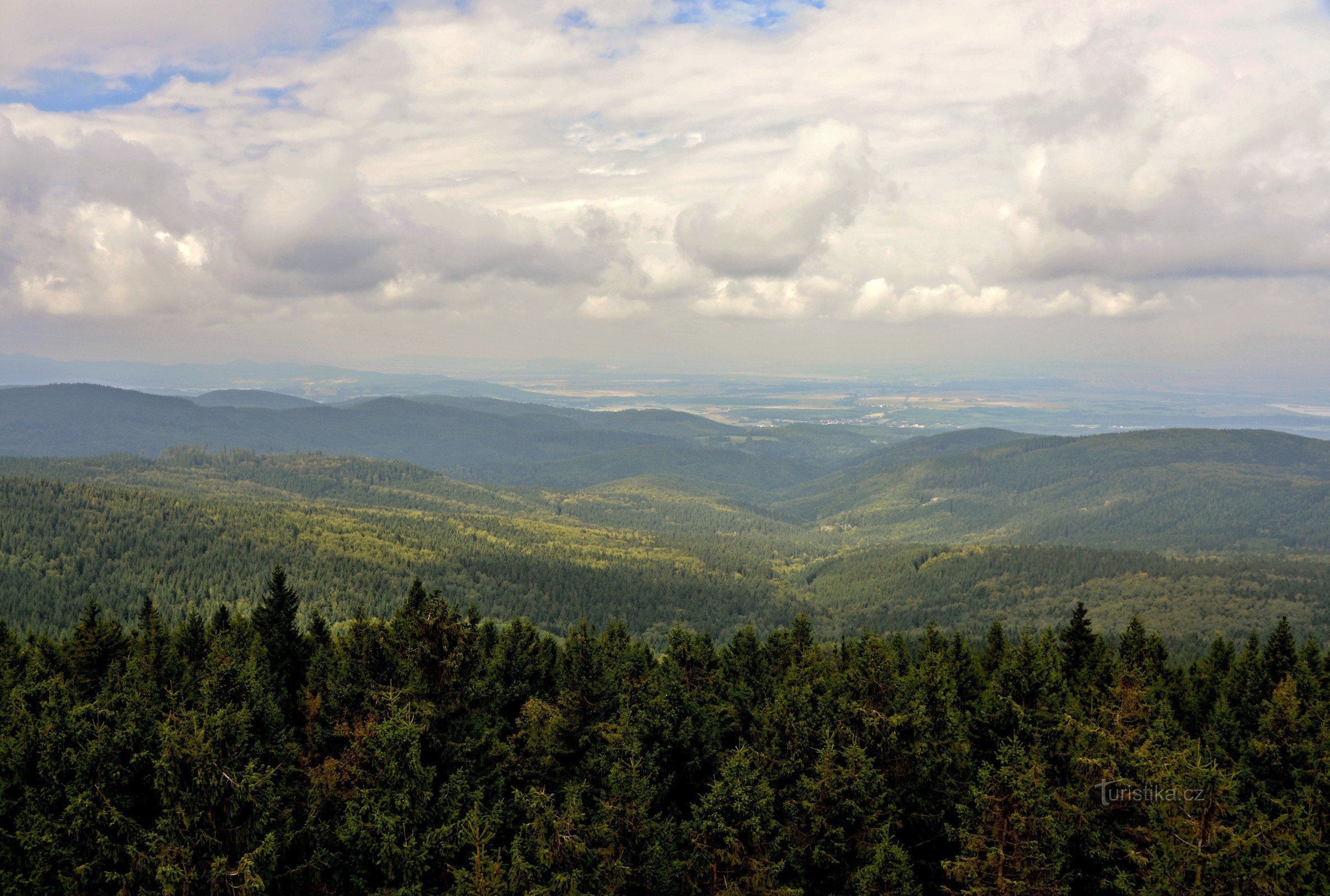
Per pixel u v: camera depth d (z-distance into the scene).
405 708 51.03
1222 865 41.78
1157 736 52.88
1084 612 87.81
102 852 43.50
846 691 64.38
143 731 49.38
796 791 53.12
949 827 50.78
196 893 42.19
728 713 66.81
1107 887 47.88
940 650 88.12
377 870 47.09
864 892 46.41
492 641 84.62
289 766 51.25
